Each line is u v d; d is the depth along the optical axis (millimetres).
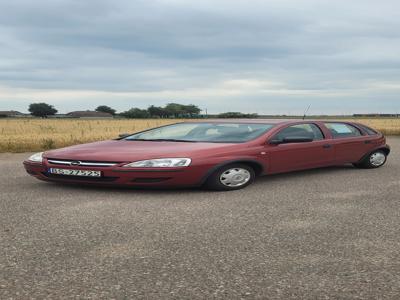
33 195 5711
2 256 3314
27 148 15602
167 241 3695
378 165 8602
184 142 6484
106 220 4406
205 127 7262
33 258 3270
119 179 5652
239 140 6508
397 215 4652
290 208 4984
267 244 3615
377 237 3826
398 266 3113
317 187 6406
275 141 6629
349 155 7930
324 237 3818
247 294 2652
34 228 4098
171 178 5645
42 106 150750
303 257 3299
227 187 6062
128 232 3969
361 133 8305
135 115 144375
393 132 27312
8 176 7543
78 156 5914
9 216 4566
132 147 6176
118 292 2676
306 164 7145
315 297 2611
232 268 3070
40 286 2762
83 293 2660
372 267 3092
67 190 6051
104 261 3207
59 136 23672
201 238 3787
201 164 5781
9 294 2646
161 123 54750
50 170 6039
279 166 6715
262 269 3053
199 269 3053
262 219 4457
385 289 2721
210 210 4867
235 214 4680
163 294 2648
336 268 3072
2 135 25359
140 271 3014
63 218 4480
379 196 5734
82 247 3529
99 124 50781
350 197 5660
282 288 2738
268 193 5914
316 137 7449
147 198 5523
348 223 4312
